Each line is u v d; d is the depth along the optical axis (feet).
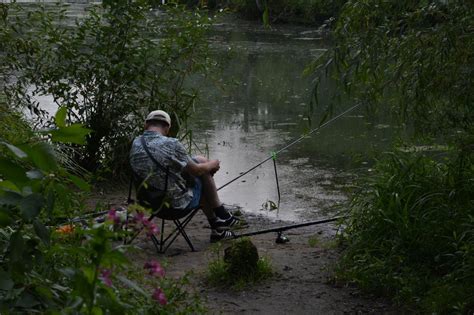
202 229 28.53
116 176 34.30
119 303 9.70
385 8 19.84
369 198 23.45
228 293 20.21
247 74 66.64
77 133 10.05
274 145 42.45
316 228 28.84
